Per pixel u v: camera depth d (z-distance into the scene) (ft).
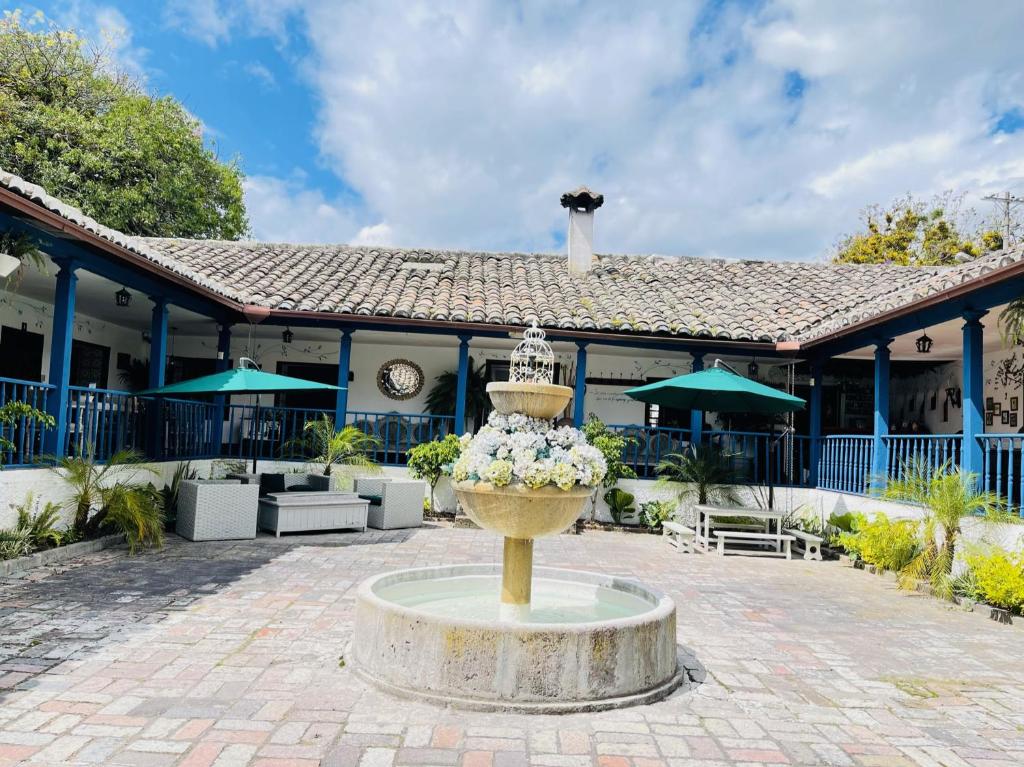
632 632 12.73
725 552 31.78
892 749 11.11
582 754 10.40
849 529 32.42
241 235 88.79
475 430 44.78
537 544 31.94
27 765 9.31
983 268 23.52
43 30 68.33
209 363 46.57
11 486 22.61
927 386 43.70
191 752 9.91
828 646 17.16
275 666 13.64
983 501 23.12
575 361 46.34
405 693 12.21
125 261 27.30
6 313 34.24
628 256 54.24
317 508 31.14
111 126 65.87
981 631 19.11
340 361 38.47
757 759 10.53
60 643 14.56
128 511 25.03
